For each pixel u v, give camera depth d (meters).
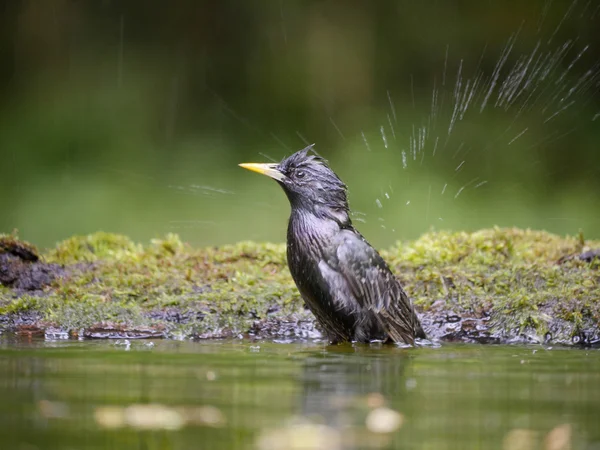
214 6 19.44
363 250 8.27
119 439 4.35
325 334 8.55
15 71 19.14
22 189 16.91
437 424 4.66
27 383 5.68
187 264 9.64
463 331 8.54
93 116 18.58
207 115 18.92
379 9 19.05
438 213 16.17
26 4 19.47
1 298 8.61
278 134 18.70
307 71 19.06
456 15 18.53
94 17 19.72
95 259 9.88
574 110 17.16
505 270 9.12
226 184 17.27
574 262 9.38
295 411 4.92
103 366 6.39
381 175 17.03
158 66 19.27
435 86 18.48
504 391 5.51
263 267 9.72
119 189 17.03
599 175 16.62
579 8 17.70
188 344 7.83
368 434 4.45
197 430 4.51
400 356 7.08
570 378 6.00
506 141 17.11
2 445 4.25
